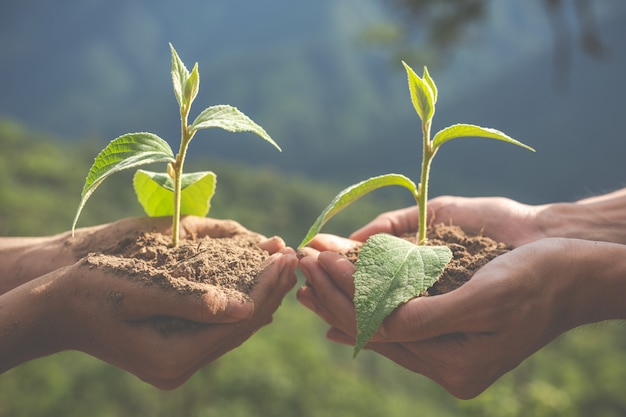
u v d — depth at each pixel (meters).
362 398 23.77
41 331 1.60
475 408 9.38
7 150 44.00
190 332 1.63
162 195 2.20
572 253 1.65
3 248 2.03
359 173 126.25
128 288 1.57
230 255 1.87
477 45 11.10
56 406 17.78
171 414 19.34
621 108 123.81
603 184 105.12
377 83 170.25
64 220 34.19
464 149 129.38
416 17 10.76
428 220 2.40
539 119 132.88
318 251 2.13
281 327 29.38
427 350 1.66
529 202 107.31
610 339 27.77
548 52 153.38
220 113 1.81
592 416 21.98
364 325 1.49
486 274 1.57
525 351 1.68
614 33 132.38
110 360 1.72
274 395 20.81
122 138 1.75
